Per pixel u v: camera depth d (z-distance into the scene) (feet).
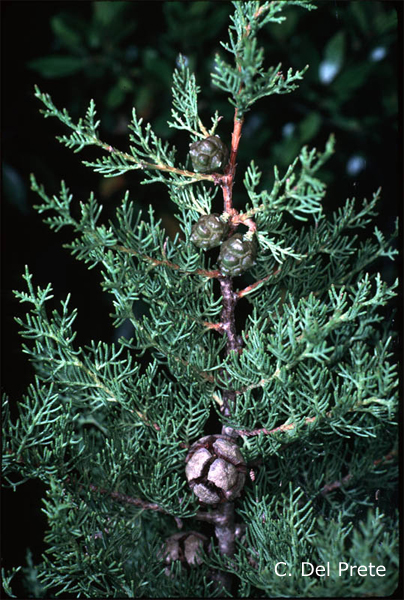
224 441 1.71
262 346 1.66
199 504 1.76
